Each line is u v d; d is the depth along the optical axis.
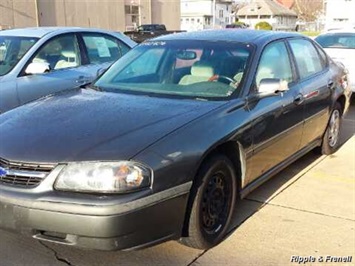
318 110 5.28
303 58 5.23
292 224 3.99
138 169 2.91
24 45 6.31
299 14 99.69
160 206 2.99
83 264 3.33
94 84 4.50
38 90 5.96
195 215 3.29
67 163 2.94
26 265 3.30
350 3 51.44
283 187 4.85
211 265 3.33
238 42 4.46
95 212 2.81
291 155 4.81
